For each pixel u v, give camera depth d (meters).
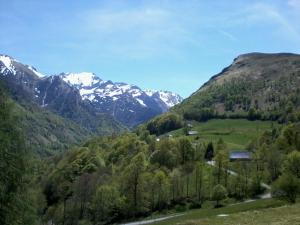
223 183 182.88
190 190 180.75
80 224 166.00
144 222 152.88
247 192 176.12
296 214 45.50
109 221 163.88
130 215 165.12
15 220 29.92
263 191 177.12
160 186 172.12
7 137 29.23
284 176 118.88
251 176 187.25
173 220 141.00
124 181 170.25
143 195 168.12
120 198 165.50
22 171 30.58
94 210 166.25
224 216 47.78
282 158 186.12
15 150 30.28
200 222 45.47
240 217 46.25
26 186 31.48
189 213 155.62
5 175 29.12
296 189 115.19
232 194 177.38
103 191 164.88
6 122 29.98
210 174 196.88
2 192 28.73
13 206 29.69
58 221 171.38
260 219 43.84
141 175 171.38
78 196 177.75
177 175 181.00
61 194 197.38
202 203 172.00
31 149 32.38
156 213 168.62
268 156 192.00
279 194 119.69
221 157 189.12
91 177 189.62
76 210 173.50
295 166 144.25
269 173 188.00
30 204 32.22
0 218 28.94
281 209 49.47
